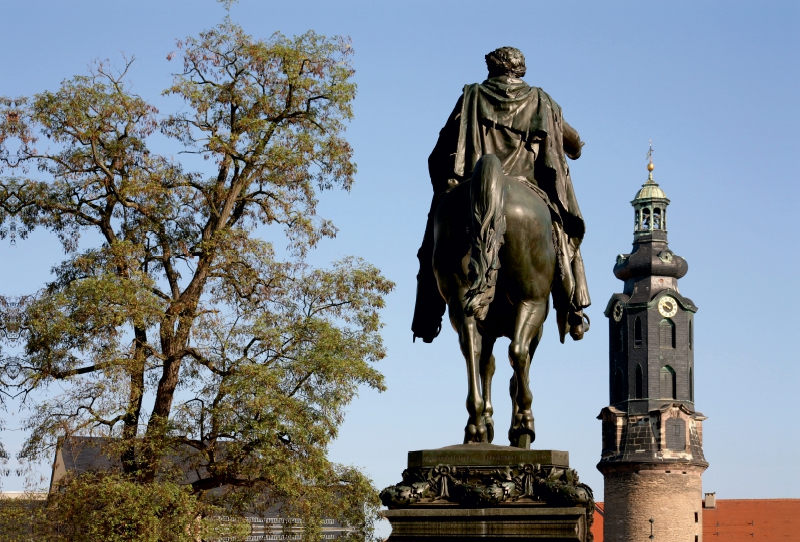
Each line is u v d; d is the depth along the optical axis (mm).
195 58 30797
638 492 118938
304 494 27062
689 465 118688
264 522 29484
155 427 27203
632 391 121125
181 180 30438
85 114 29484
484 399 9422
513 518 8164
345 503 27688
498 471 8344
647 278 123250
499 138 9742
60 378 27703
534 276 9148
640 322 122000
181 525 25406
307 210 31062
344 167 30781
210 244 29297
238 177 30703
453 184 9664
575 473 8500
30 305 28000
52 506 26406
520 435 9164
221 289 29969
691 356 121938
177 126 30516
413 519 8289
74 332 26844
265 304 29891
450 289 9148
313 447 26688
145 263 30281
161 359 28547
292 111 30844
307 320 28953
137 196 29281
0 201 30188
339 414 27766
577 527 8102
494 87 9820
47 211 30250
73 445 27641
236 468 27094
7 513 26062
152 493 25484
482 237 8695
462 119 9727
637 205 125625
